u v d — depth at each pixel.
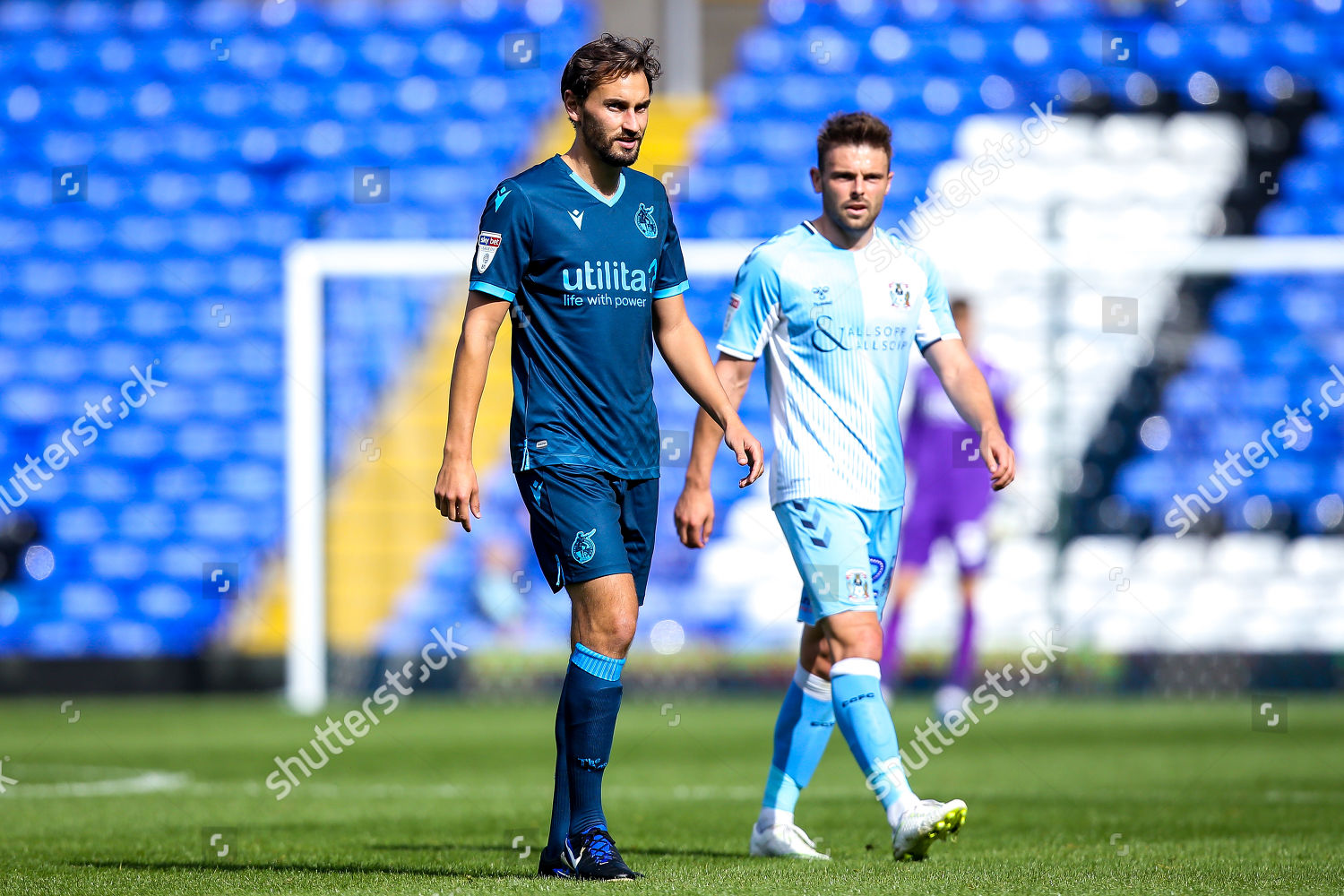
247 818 17.66
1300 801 19.08
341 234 48.88
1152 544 43.16
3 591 43.50
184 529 44.16
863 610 12.97
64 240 48.22
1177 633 41.62
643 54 11.56
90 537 44.12
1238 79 49.78
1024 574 42.19
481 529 43.81
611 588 11.35
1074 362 44.22
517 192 11.49
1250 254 41.69
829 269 13.33
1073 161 48.75
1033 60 50.81
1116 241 48.47
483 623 42.16
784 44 51.59
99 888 10.83
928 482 34.19
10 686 41.41
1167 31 51.06
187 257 48.12
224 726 32.03
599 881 10.71
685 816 17.80
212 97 50.53
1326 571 42.78
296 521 38.47
